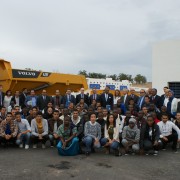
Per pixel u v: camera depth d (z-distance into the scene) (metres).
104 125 10.09
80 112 11.68
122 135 9.91
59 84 15.79
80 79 16.58
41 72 15.02
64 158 8.96
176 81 17.66
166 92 11.90
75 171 7.50
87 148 9.54
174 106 11.68
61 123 10.77
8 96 13.02
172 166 8.12
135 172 7.47
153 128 9.66
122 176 7.10
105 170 7.62
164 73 18.00
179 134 10.20
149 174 7.32
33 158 8.89
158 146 9.74
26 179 6.83
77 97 13.87
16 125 10.52
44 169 7.67
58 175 7.15
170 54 17.83
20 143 10.53
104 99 13.21
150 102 12.17
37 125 10.54
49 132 10.72
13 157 8.98
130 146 9.86
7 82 13.93
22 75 14.30
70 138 9.49
